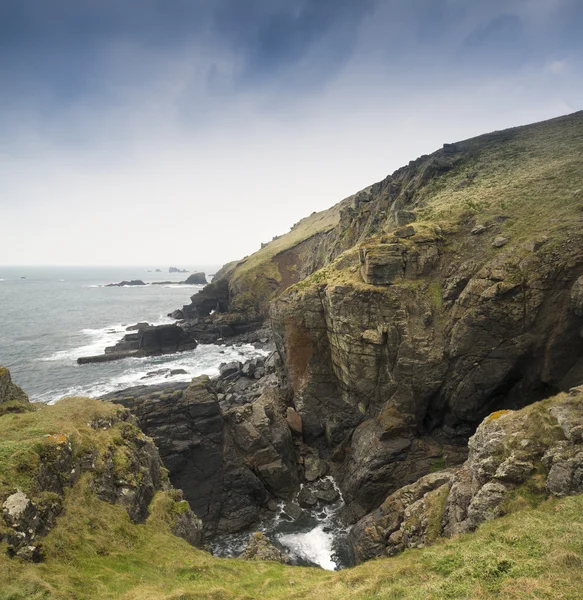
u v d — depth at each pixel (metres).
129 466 19.81
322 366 40.97
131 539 16.33
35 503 13.70
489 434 19.91
